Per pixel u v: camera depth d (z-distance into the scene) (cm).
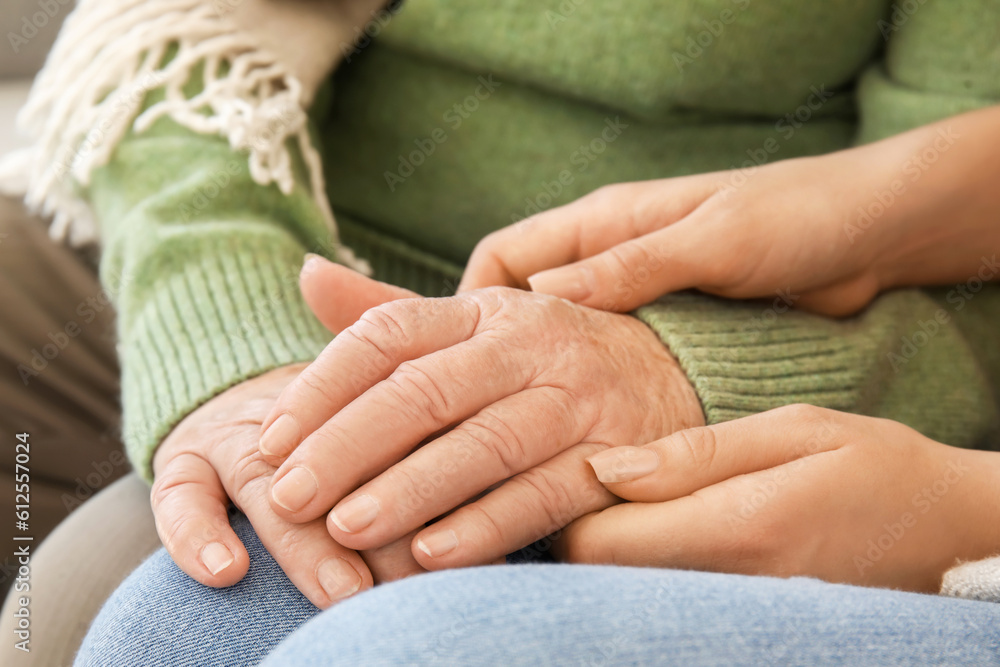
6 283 93
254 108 85
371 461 66
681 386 72
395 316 69
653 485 67
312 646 59
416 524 66
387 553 66
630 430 69
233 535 68
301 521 66
